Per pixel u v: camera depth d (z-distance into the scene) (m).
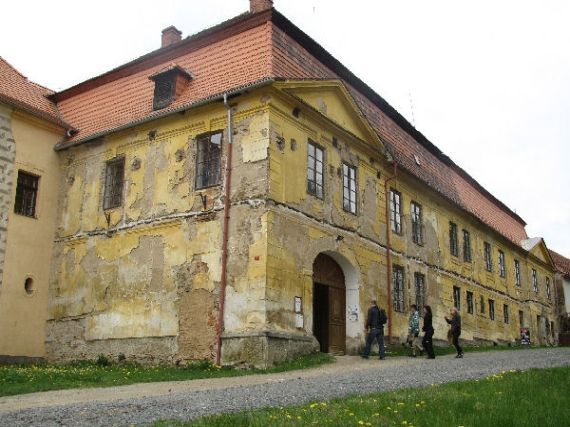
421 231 27.86
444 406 8.88
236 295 17.80
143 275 20.16
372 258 23.11
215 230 18.81
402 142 27.83
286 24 21.00
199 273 18.80
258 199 18.17
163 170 20.64
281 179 18.78
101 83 24.81
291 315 18.16
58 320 21.97
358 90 25.50
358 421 7.95
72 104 25.23
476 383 11.11
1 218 21.34
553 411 8.73
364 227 22.92
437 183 29.83
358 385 11.86
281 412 8.48
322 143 21.11
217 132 19.73
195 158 19.95
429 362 17.92
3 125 21.94
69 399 11.07
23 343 21.44
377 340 20.17
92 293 21.33
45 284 22.50
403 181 26.69
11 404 10.51
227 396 10.64
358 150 23.28
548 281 48.91
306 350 18.41
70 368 18.94
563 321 49.25
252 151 18.69
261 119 18.75
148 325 19.55
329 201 21.02
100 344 20.58
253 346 16.95
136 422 8.24
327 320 21.22
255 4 22.34
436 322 27.81
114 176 22.20
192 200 19.61
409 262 26.08
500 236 38.09
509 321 38.28
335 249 20.89
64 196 23.22
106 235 21.55
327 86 21.08
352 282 22.05
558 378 11.70
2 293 21.05
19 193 22.31
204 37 21.97
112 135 22.30
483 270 35.16
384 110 27.48
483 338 33.38
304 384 12.30
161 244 19.98
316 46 22.38
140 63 23.64
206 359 17.84
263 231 17.81
